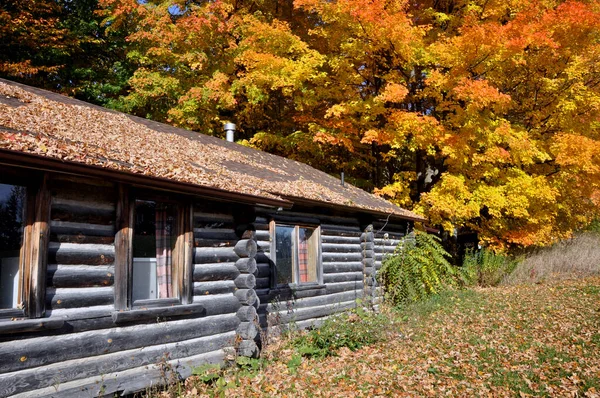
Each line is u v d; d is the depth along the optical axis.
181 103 17.98
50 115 7.39
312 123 17.72
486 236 17.77
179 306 6.88
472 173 16.47
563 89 16.88
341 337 9.13
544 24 14.12
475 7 15.83
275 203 8.20
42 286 5.29
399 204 17.28
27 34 18.83
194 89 17.14
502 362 8.01
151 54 19.27
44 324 5.18
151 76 18.50
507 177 16.34
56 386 5.28
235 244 8.23
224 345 7.66
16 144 4.80
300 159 20.23
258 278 9.32
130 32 21.42
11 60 19.50
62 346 5.40
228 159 10.79
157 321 6.59
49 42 19.55
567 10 14.00
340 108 15.54
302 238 11.12
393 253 15.08
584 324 10.27
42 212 5.38
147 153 7.38
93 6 22.39
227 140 14.02
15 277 5.27
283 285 10.13
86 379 5.63
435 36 16.95
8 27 17.98
